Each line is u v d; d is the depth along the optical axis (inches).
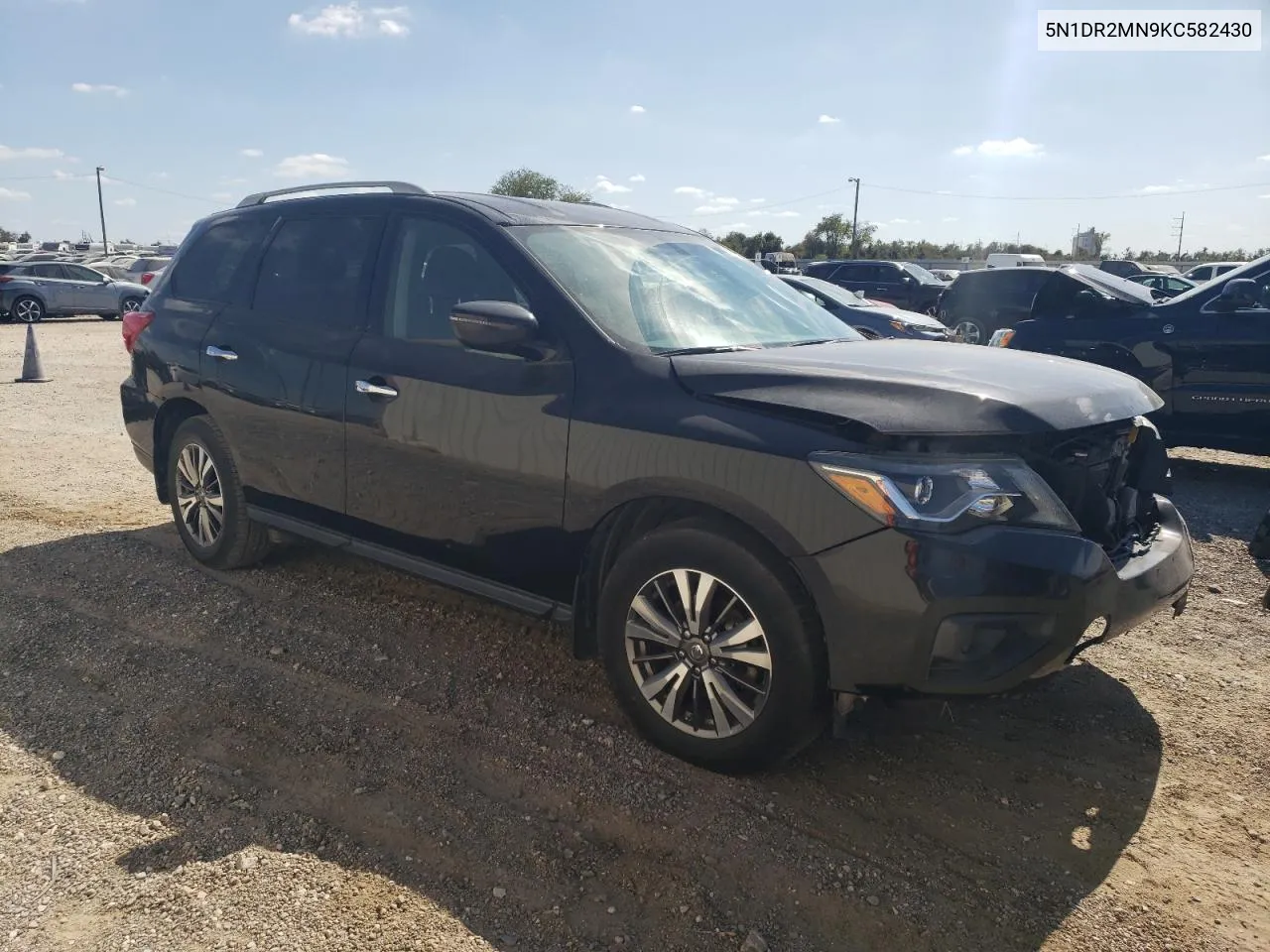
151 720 131.0
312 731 128.0
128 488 253.0
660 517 122.9
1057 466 108.9
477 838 105.9
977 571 98.7
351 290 155.0
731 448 108.7
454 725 129.9
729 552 109.7
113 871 99.7
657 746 122.1
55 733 127.9
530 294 131.3
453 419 134.6
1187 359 279.3
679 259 153.8
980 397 103.8
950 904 96.5
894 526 99.7
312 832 106.4
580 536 123.9
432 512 140.4
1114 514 119.2
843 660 104.3
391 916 93.5
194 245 193.3
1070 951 90.7
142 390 194.9
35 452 297.3
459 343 136.7
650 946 90.4
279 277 169.0
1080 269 316.5
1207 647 160.6
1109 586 105.3
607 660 124.0
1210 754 126.5
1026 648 100.8
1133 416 117.4
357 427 148.0
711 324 138.5
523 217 143.9
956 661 100.6
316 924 92.0
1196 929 93.9
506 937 91.1
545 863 101.9
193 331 180.1
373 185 158.9
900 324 437.1
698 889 98.2
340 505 154.7
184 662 147.6
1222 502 257.4
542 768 119.7
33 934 90.5
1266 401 268.7
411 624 162.2
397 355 143.8
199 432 179.9
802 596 107.0
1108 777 120.3
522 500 128.6
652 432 115.2
